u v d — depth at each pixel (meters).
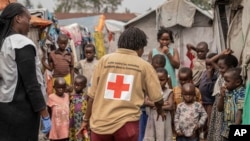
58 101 7.98
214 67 7.84
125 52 5.25
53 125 7.90
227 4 8.62
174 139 7.42
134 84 5.15
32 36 10.90
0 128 4.88
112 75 5.18
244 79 6.53
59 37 10.38
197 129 7.04
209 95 7.98
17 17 4.98
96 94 5.24
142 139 7.34
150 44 16.23
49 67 10.41
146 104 7.15
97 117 5.15
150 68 5.25
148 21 16.25
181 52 14.91
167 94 7.25
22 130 4.91
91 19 26.44
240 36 7.62
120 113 5.09
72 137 7.83
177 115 7.10
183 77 7.54
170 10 14.52
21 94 4.88
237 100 5.81
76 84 7.88
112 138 5.18
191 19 14.41
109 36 20.48
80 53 16.83
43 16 12.37
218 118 6.20
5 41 4.88
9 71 4.82
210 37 14.72
